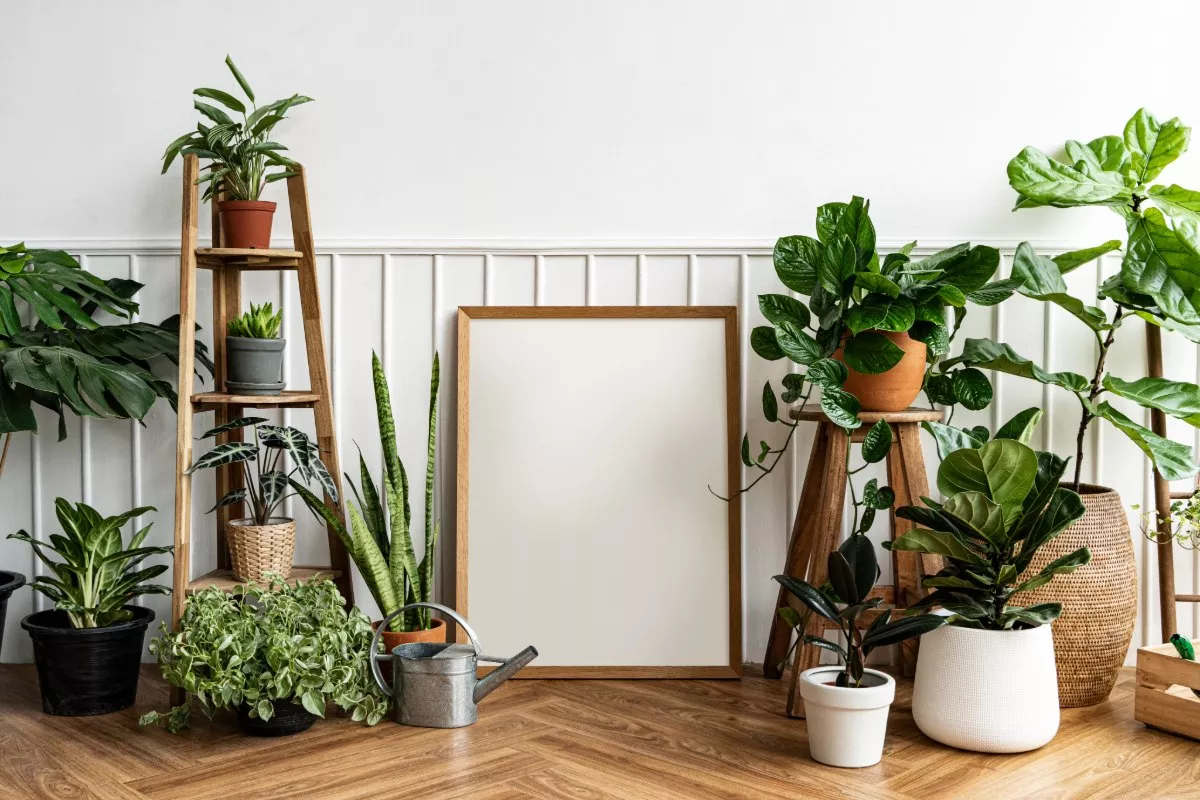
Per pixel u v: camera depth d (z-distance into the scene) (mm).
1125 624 2201
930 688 1987
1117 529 2199
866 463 2096
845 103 2510
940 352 2166
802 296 2508
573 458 2477
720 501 2471
